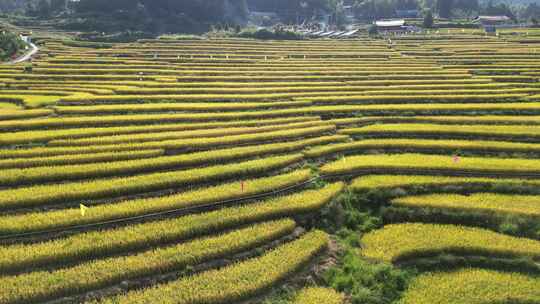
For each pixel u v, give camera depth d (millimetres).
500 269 33938
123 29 167000
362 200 40531
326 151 47812
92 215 33906
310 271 32125
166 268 30109
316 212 37750
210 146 47812
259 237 33406
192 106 61969
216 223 34375
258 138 49812
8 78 79688
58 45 125812
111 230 33156
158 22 180750
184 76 83562
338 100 66938
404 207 39500
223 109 62125
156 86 74625
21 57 106812
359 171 44250
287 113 60344
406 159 46500
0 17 171375
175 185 39312
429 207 39219
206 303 28156
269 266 31156
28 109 59125
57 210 35125
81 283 28016
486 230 37344
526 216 37719
